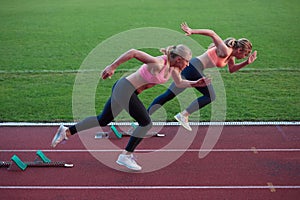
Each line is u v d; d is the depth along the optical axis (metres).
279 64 9.99
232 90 8.54
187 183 5.34
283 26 12.88
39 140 6.57
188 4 15.43
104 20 13.67
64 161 5.88
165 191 5.17
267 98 8.17
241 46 6.23
